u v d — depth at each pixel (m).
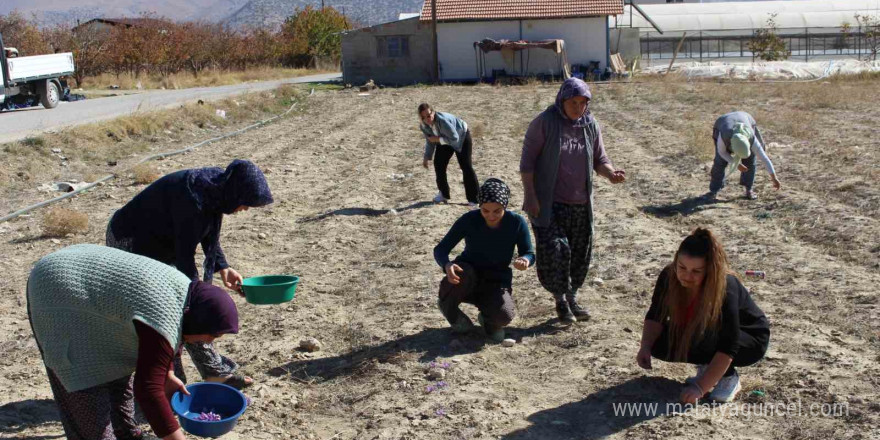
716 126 10.34
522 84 36.53
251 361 5.75
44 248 9.22
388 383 5.26
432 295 7.06
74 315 3.48
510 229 5.75
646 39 47.44
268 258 8.59
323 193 12.20
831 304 6.29
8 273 8.17
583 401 4.88
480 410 4.80
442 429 4.60
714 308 4.52
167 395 3.80
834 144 14.55
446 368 5.39
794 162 12.96
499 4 39.28
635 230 9.02
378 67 40.16
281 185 12.80
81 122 18.53
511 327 6.23
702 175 12.30
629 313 6.42
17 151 14.34
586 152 5.95
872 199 9.91
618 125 19.91
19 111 24.78
